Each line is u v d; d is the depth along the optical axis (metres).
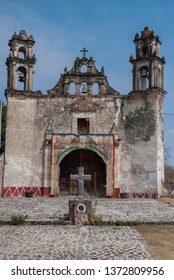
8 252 10.05
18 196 31.45
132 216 17.84
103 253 9.91
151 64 32.38
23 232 13.43
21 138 32.44
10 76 33.19
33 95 33.19
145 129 31.88
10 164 31.89
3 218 16.77
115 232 13.47
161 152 32.12
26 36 34.56
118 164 31.95
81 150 32.88
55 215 17.97
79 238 12.20
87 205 15.58
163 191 31.38
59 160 31.92
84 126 33.78
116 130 32.44
